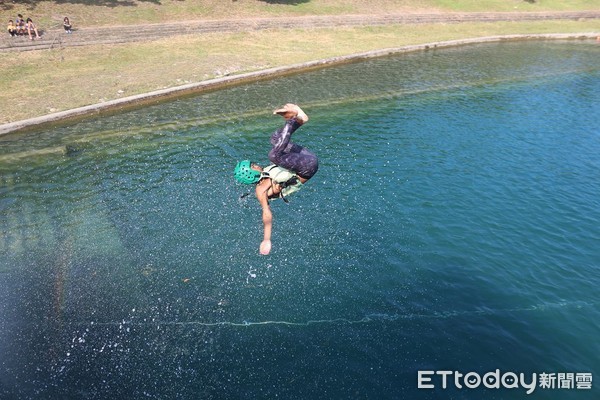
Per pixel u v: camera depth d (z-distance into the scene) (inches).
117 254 461.1
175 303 400.2
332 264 453.4
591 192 605.9
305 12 1579.7
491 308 410.0
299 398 319.9
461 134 781.9
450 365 351.9
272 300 405.7
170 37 1242.0
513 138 773.3
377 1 1791.3
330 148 705.0
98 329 372.8
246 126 788.0
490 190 601.0
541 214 552.7
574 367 355.9
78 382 328.8
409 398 322.7
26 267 442.6
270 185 268.4
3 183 589.9
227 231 497.4
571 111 915.4
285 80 1062.4
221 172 627.8
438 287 431.8
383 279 437.4
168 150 690.2
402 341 370.9
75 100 850.8
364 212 539.2
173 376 334.0
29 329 371.9
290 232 497.0
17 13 1171.3
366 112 872.9
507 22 1825.8
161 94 904.9
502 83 1101.7
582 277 451.5
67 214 528.1
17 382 327.9
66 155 666.2
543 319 400.8
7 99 839.1
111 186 586.6
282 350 357.7
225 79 1000.9
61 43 1084.5
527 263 468.8
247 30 1364.4
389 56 1330.0
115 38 1160.2
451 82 1093.8
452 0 1957.4
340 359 351.9
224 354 352.8
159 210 534.6
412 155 692.7
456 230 514.6
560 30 1753.2
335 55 1243.2
